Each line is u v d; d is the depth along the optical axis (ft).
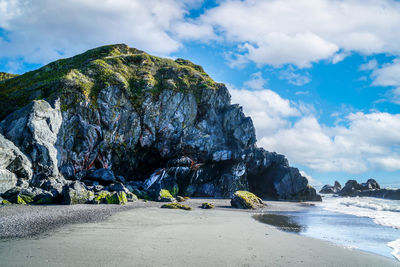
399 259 38.32
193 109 179.42
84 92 138.00
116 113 147.74
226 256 35.22
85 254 32.35
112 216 63.05
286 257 36.58
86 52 211.41
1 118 120.88
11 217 53.06
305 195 195.62
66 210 67.00
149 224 56.44
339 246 44.96
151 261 31.14
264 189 197.47
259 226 63.41
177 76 193.57
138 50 233.96
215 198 164.45
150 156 167.32
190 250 37.04
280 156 211.61
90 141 132.36
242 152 187.73
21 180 90.48
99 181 126.82
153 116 162.81
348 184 290.35
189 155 171.73
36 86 142.10
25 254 31.22
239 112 195.72
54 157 106.42
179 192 167.94
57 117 119.14
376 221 77.97
